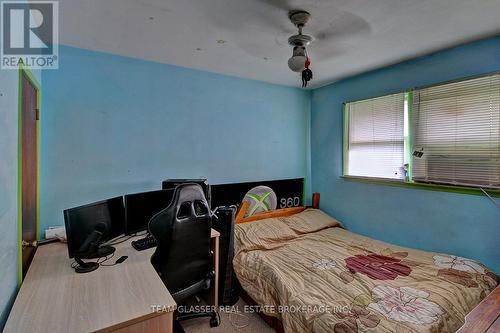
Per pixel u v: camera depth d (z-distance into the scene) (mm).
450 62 2258
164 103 2668
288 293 1836
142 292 1273
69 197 2225
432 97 2400
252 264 2303
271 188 3406
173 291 1687
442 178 2350
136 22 1812
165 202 2332
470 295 1695
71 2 1561
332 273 2041
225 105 3049
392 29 1905
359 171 3121
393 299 1636
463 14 1692
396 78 2670
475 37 2039
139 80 2531
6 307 1121
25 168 1555
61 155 2188
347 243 2680
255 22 1807
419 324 1381
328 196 3514
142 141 2562
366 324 1415
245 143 3213
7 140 1141
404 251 2416
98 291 1278
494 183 2043
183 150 2793
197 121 2869
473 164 2154
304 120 3717
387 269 2072
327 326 1477
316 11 1658
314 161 3729
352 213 3197
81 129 2271
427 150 2453
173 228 1616
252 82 3242
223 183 3057
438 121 2363
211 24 1842
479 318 1131
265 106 3359
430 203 2443
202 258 1832
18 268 1309
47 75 2129
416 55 2422
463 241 2227
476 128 2129
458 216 2256
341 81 3273
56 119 2164
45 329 998
